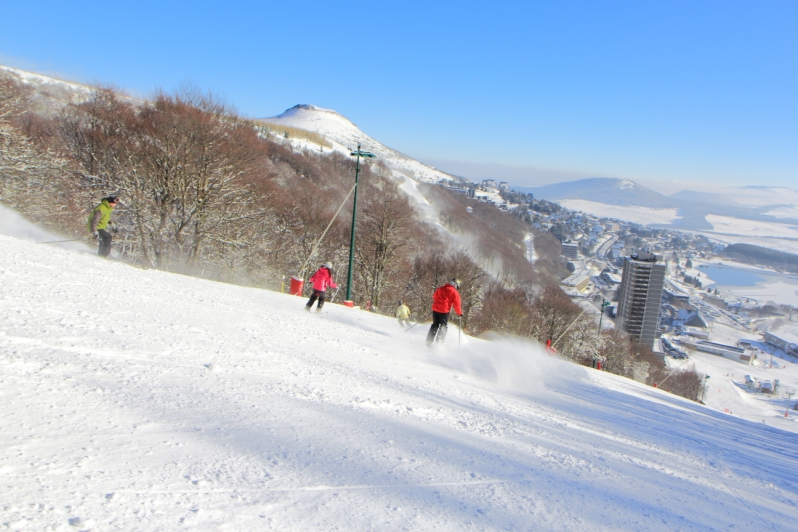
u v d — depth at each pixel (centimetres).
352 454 333
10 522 187
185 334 661
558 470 388
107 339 543
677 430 763
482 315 4550
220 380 473
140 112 3183
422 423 455
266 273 3500
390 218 4141
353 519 239
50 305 658
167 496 232
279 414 396
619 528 289
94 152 3177
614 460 461
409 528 240
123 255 3136
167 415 348
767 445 816
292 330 914
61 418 307
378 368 714
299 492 260
